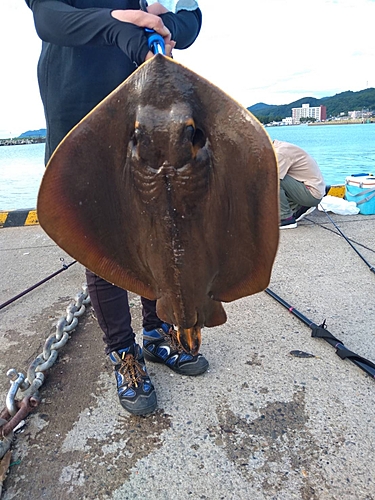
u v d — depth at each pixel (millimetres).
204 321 1511
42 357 2277
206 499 1554
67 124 1913
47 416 2000
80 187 1312
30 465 1732
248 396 2078
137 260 1484
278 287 3314
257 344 2521
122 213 1393
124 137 1281
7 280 3791
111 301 2020
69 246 1374
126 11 1523
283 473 1644
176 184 1242
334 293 3170
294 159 4680
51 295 3414
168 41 1580
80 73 1847
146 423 1938
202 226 1305
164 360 2318
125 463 1727
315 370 2250
